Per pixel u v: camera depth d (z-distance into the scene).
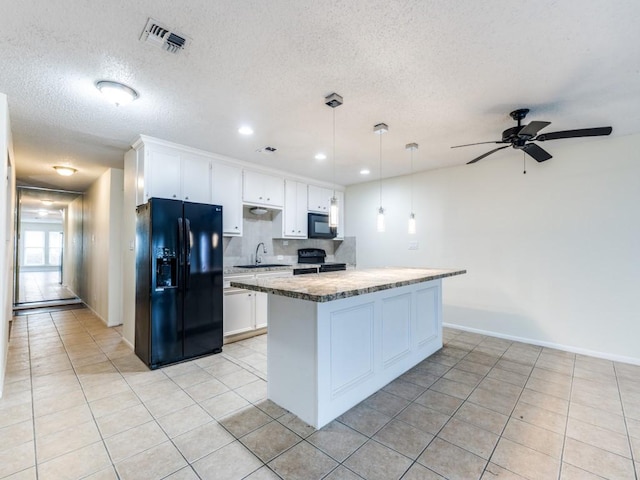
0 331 2.31
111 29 1.63
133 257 3.56
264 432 1.99
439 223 4.52
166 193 3.36
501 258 3.95
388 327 2.69
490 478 1.59
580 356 3.32
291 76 2.08
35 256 13.61
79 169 4.62
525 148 2.78
